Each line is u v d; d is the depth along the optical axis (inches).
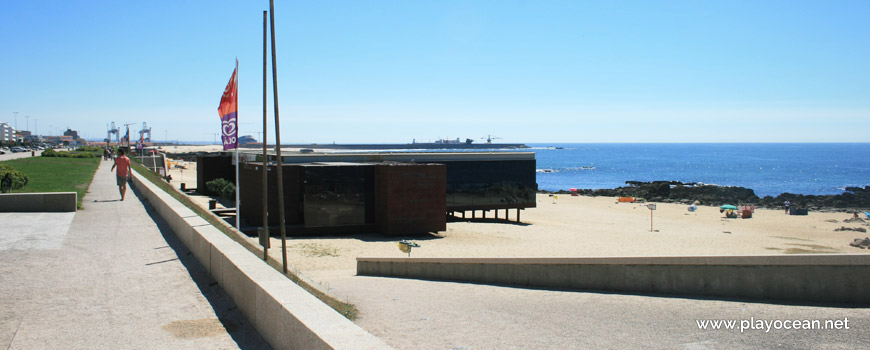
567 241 1146.7
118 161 821.9
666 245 1163.9
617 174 5408.5
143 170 1836.9
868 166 6678.2
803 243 1285.7
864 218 1903.3
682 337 289.9
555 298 424.5
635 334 300.5
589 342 288.2
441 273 598.2
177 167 3166.8
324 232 1087.6
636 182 4028.1
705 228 1576.0
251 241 601.6
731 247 1187.3
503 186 1425.9
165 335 259.1
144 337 256.5
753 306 348.5
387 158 1310.3
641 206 2271.2
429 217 1117.1
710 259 394.0
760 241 1305.4
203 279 363.3
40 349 239.5
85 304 306.8
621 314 351.9
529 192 1449.3
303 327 195.6
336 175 1093.1
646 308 365.1
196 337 256.5
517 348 281.4
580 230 1358.3
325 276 653.9
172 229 551.2
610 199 2625.5
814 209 2315.5
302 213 1098.1
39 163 1895.9
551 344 286.7
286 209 1085.8
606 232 1342.3
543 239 1156.5
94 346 244.2
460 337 305.4
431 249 967.6
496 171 1417.3
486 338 301.7
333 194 1091.9
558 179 4749.0
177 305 307.1
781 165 6968.5
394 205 1083.9
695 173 5516.7
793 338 275.6
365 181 1119.0
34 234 517.3
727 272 388.2
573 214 1852.9
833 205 2471.7
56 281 354.0
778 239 1348.4
